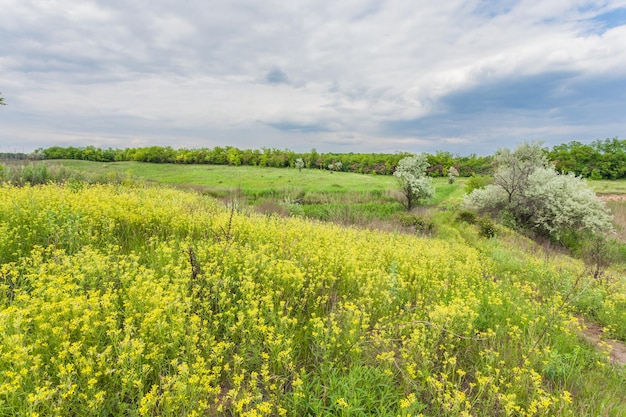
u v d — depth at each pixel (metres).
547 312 6.19
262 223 9.79
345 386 3.41
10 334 3.26
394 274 6.50
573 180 24.73
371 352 4.20
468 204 28.30
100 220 7.59
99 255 5.38
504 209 25.84
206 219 9.23
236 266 6.11
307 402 3.38
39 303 3.79
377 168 80.31
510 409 3.45
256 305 4.44
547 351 4.43
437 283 7.09
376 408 3.35
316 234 9.98
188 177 63.59
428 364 4.18
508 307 6.18
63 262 5.00
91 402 2.73
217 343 3.88
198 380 3.13
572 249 22.78
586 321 7.06
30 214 7.15
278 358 3.61
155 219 8.58
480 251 14.12
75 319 3.47
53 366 3.26
